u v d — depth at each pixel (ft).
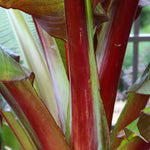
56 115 2.57
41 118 2.15
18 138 2.41
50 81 2.60
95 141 2.19
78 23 1.84
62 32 2.02
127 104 2.40
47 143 2.20
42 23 2.01
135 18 2.80
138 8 2.74
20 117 2.19
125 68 10.96
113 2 2.27
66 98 2.45
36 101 2.12
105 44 2.36
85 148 2.19
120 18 2.26
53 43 2.45
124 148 2.25
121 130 2.30
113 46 2.31
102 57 2.39
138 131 2.03
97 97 2.10
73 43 1.89
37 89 2.61
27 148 2.42
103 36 2.40
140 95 2.35
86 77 1.98
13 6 1.84
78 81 1.99
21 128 2.37
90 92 2.04
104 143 2.22
